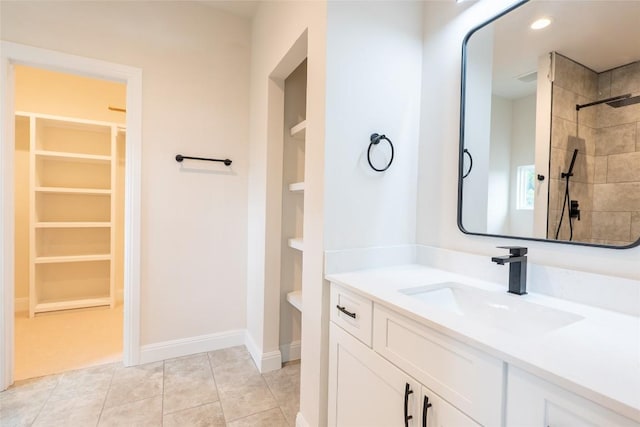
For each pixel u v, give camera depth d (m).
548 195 1.10
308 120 1.46
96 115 3.17
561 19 1.07
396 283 1.18
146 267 2.10
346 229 1.38
